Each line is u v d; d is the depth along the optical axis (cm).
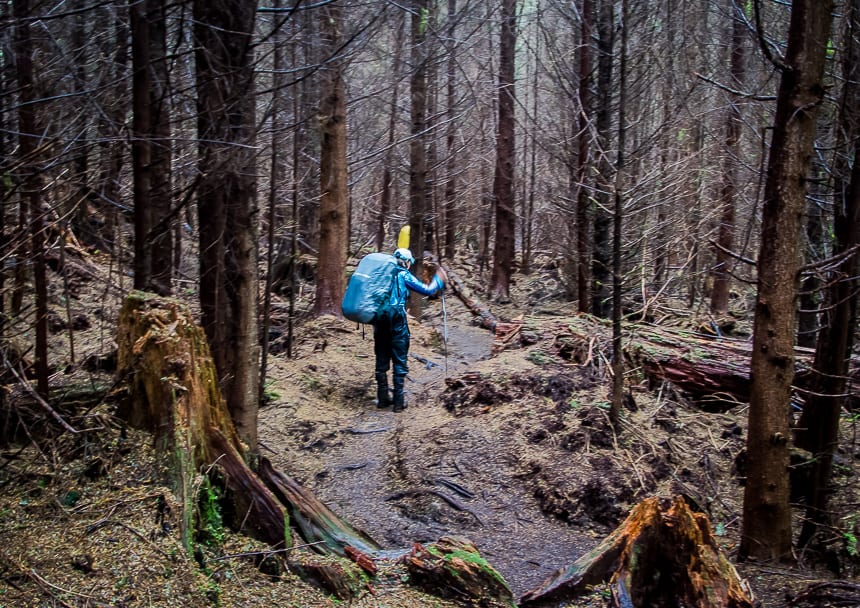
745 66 1071
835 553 513
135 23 499
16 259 484
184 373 382
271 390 846
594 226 1185
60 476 368
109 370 610
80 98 487
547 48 1264
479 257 2542
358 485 648
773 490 510
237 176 515
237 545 371
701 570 386
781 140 476
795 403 778
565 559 537
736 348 868
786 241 484
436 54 1186
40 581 297
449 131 1820
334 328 1124
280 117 769
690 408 801
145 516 344
